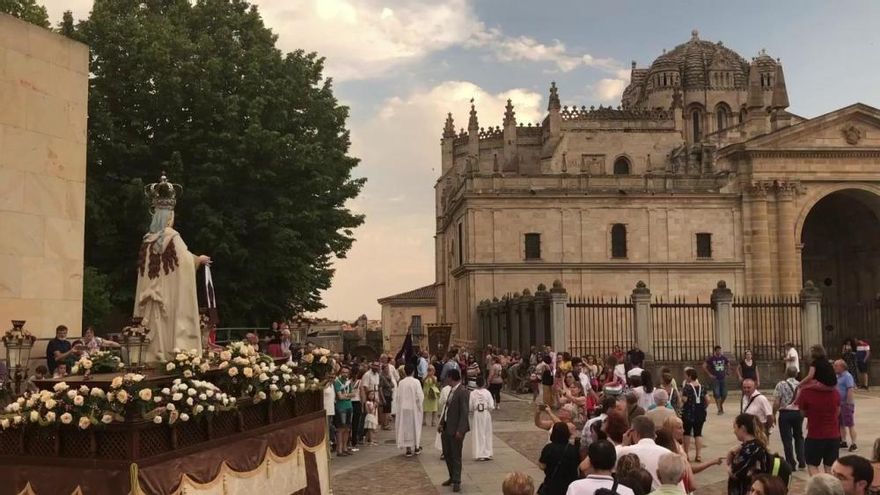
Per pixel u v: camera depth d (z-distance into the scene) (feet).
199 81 113.60
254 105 115.44
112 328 116.88
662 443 34.24
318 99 132.77
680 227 196.34
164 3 131.13
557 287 132.16
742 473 31.50
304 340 144.25
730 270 196.65
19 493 28.63
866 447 67.10
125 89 114.11
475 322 189.98
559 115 237.04
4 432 29.45
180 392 29.27
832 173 198.70
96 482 27.61
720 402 95.81
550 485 34.53
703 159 212.23
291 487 37.37
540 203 193.98
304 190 122.01
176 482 28.99
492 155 252.42
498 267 191.42
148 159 114.83
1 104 57.88
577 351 167.22
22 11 111.96
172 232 36.91
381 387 91.61
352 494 53.16
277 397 35.14
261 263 118.62
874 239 214.90
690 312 194.90
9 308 58.34
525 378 134.51
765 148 196.44
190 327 36.01
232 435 32.99
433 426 91.86
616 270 193.88
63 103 63.87
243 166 114.21
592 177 196.65
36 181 61.00
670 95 286.05
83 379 30.25
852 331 203.62
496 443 76.02
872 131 200.23
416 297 333.01
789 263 195.52
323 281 145.79
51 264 62.18
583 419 57.06
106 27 114.42
